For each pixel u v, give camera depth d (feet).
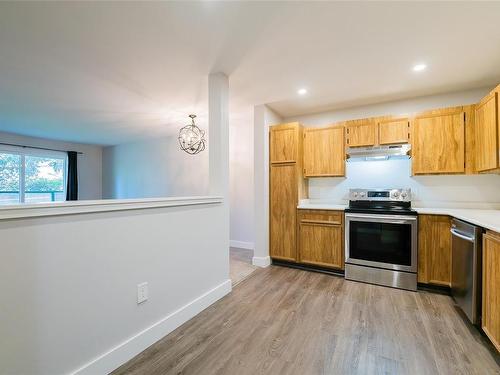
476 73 7.98
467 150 8.49
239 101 10.64
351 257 9.53
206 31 5.84
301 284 9.12
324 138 10.92
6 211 3.48
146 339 5.53
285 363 4.99
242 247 14.71
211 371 4.79
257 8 5.08
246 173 14.57
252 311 7.13
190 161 16.98
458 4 4.96
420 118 9.20
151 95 9.90
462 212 7.88
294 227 10.78
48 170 18.83
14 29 5.65
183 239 6.68
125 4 4.88
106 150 21.70
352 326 6.31
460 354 5.22
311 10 5.14
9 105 10.98
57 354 4.07
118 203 4.98
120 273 5.07
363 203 10.40
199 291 7.22
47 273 3.96
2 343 3.51
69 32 5.81
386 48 6.58
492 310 5.18
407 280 8.59
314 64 7.43
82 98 10.18
